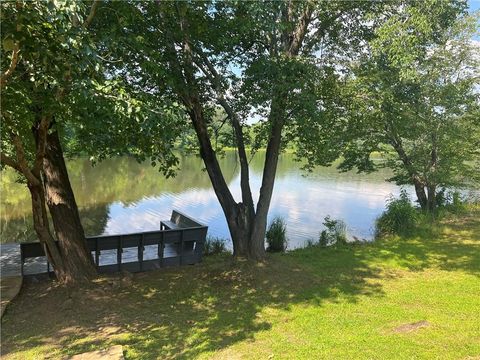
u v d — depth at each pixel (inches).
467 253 368.5
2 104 185.6
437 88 461.4
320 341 201.5
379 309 242.4
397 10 333.1
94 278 287.0
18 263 322.7
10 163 237.6
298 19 323.0
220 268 316.2
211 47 293.6
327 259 357.1
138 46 221.8
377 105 361.1
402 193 640.4
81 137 251.6
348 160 582.2
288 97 274.5
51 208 283.7
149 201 751.1
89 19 191.5
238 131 331.6
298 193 852.6
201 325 223.9
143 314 239.0
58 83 183.2
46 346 196.2
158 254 348.5
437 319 226.1
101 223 578.2
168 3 261.1
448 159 521.7
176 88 265.0
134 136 241.1
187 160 1611.7
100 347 195.0
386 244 417.4
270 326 221.3
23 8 152.2
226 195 334.6
